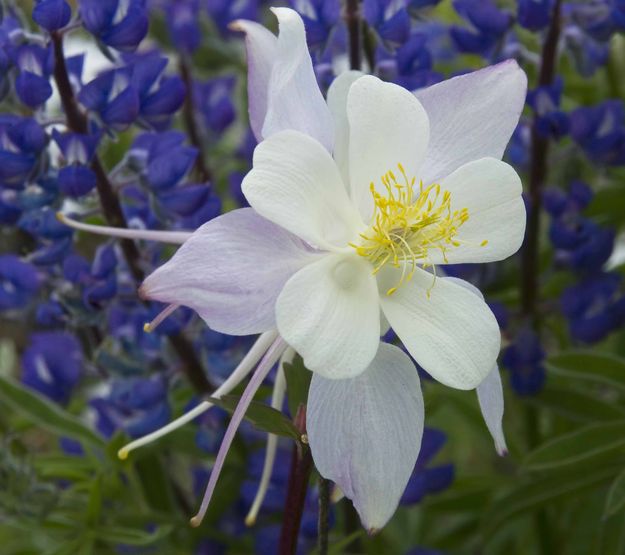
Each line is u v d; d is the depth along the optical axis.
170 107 0.37
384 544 0.45
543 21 0.39
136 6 0.36
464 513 0.46
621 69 0.50
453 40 0.42
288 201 0.29
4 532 0.50
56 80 0.36
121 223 0.37
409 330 0.30
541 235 0.50
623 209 0.46
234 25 0.31
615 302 0.43
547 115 0.40
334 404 0.30
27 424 0.45
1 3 0.36
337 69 0.39
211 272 0.29
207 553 0.43
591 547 0.43
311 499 0.39
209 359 0.39
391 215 0.31
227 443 0.30
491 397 0.31
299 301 0.29
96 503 0.40
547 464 0.40
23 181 0.36
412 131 0.31
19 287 0.41
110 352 0.40
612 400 0.46
